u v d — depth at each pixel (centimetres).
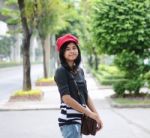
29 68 2194
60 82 525
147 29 2056
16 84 3656
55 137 1215
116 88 2147
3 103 2055
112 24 2059
